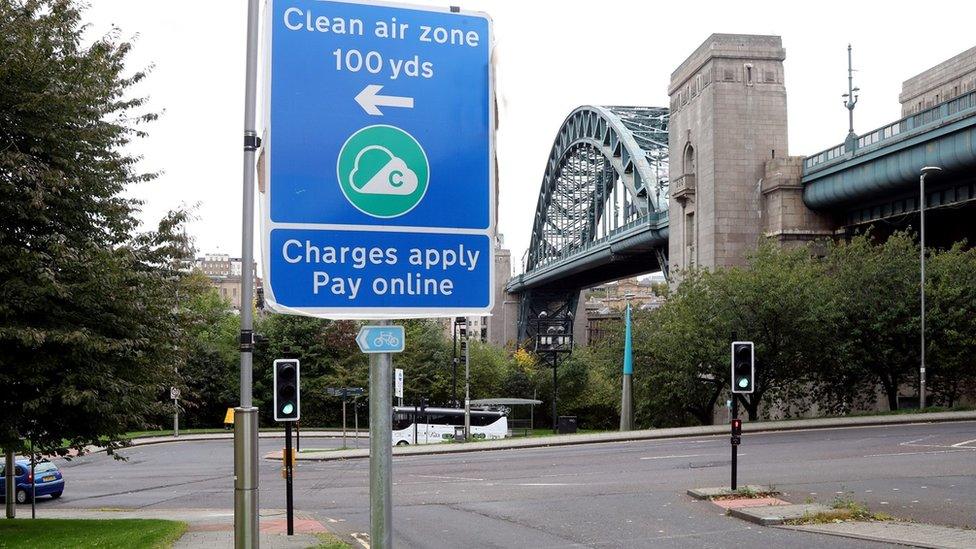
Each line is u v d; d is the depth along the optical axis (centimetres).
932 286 4250
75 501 2384
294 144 391
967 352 4238
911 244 4497
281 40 392
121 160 1659
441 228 405
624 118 9594
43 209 1448
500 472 2534
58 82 1461
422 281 402
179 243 1755
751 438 3288
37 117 1476
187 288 1900
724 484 1988
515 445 3562
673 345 4231
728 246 5684
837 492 1788
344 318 392
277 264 386
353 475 2725
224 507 2112
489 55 416
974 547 1141
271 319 6456
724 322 4066
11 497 1806
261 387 6319
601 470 2445
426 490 2139
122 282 1566
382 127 400
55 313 1448
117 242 1650
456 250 407
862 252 4506
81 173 1539
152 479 2914
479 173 411
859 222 5331
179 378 1778
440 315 404
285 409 1344
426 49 409
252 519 637
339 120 396
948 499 1648
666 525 1473
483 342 7994
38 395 1466
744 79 5794
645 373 4512
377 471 368
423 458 3186
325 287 391
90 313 1532
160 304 1655
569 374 7419
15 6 1552
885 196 4956
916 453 2484
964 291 4275
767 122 5784
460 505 1839
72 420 1557
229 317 6869
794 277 4053
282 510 1891
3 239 1423
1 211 1436
